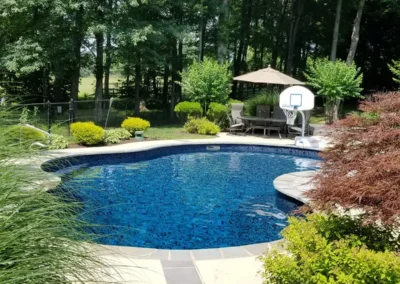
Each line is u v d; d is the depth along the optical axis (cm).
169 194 738
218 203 689
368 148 301
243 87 2500
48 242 185
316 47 2730
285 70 2664
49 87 1956
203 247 498
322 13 2394
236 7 2470
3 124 224
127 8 1470
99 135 1049
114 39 1485
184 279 342
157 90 2311
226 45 1852
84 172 674
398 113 309
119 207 649
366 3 2267
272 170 966
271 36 2544
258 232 554
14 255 165
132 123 1202
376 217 246
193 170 950
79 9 1420
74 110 1226
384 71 2394
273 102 1479
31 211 186
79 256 191
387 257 230
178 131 1417
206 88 1461
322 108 2180
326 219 306
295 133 1416
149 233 539
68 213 217
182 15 1767
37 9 1313
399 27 2284
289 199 670
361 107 339
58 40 1442
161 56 1584
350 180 272
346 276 227
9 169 196
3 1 1212
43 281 171
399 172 259
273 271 273
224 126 1477
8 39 1304
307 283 246
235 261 383
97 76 1639
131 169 941
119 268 347
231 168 981
